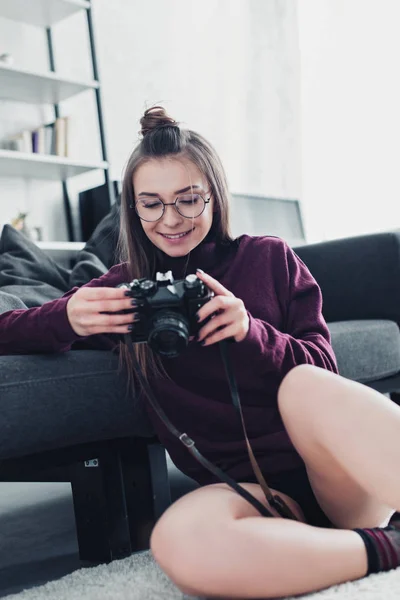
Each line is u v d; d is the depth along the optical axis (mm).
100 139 3145
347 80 3861
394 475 697
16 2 2949
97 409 976
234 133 4000
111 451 1070
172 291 778
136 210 932
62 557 1148
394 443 705
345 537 712
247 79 4066
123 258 1055
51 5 3002
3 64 2725
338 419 735
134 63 3592
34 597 847
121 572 913
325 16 3980
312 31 4062
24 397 904
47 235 3273
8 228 1928
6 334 947
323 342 930
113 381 995
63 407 940
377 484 709
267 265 987
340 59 3896
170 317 753
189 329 784
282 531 687
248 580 662
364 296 1751
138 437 1100
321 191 4059
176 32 3775
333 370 921
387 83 3674
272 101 4152
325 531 715
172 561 684
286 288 983
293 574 670
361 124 3803
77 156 3121
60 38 3365
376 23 3705
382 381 1662
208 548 670
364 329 1562
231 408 908
